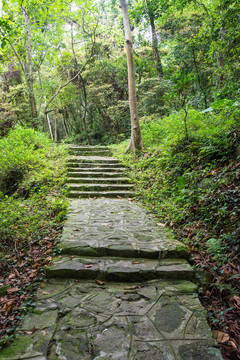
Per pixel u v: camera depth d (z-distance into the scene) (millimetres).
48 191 5387
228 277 2381
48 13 11516
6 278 2479
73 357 1451
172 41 12453
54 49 12891
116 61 13867
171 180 5125
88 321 1742
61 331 1646
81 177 6293
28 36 11172
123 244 2807
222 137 4504
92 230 3260
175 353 1482
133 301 1984
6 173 6551
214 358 1452
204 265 2561
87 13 12633
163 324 1720
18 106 12289
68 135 21516
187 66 11570
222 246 2822
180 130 5605
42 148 8617
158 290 2137
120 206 4570
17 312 1931
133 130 7934
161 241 2926
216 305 2164
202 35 7910
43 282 2275
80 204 4648
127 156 7645
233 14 5840
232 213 2980
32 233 3412
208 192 3604
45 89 15445
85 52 14781
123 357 1451
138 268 2383
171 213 3871
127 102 13305
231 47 6375
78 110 20453
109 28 15000
